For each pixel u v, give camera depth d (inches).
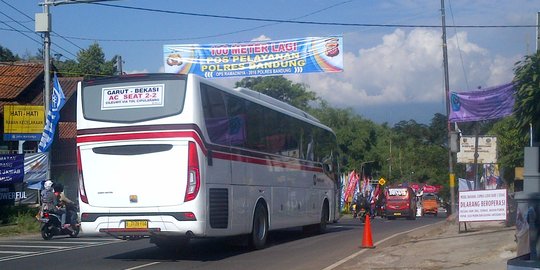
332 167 995.9
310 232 929.5
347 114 2780.5
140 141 581.0
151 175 577.9
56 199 858.8
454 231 763.4
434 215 2159.2
